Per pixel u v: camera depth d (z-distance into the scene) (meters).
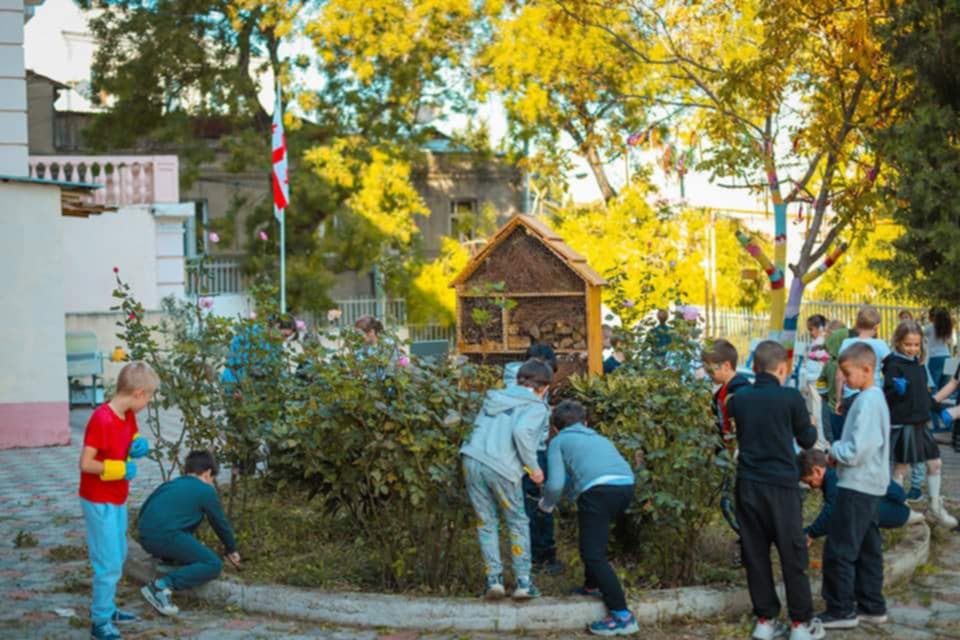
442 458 7.16
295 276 30.47
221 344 8.70
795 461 6.92
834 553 6.88
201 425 8.62
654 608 6.98
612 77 22.53
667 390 7.39
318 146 32.16
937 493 9.63
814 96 16.81
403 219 32.56
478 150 35.25
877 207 16.28
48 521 10.20
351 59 31.69
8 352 15.30
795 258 27.62
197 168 31.88
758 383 6.80
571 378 8.69
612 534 8.09
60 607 7.39
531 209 38.81
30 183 15.34
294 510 9.66
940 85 13.45
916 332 9.53
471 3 31.39
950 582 7.92
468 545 8.11
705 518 7.42
